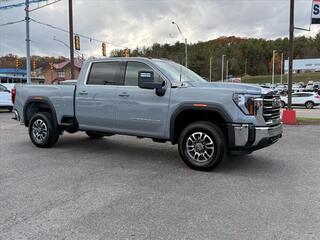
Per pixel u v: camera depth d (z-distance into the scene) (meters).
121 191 5.23
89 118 7.62
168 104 6.54
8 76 59.44
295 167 6.67
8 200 4.83
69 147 8.55
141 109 6.85
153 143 9.13
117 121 7.22
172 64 7.42
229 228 3.97
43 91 8.32
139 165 6.80
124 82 7.18
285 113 14.04
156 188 5.38
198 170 6.36
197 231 3.90
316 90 52.56
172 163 6.98
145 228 3.97
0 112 19.69
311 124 13.83
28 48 26.80
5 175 6.04
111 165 6.80
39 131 8.40
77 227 3.99
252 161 7.14
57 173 6.20
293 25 14.99
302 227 3.99
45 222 4.12
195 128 6.30
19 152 7.95
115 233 3.85
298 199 4.90
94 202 4.77
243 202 4.78
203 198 4.93
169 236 3.78
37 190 5.25
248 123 5.92
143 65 6.98
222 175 6.10
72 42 23.08
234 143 6.00
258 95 6.03
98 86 7.46
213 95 6.11
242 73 153.25
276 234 3.82
